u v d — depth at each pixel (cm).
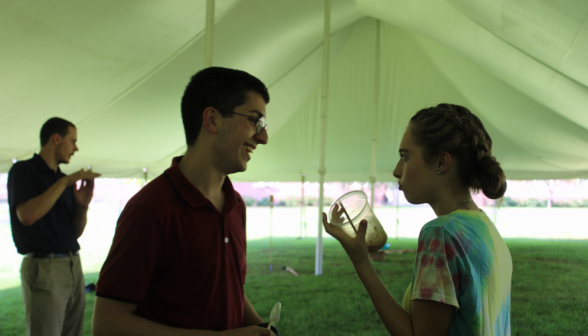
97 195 1238
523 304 470
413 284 80
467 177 87
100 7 371
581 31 275
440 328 75
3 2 316
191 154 96
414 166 90
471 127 87
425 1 467
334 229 100
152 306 86
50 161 219
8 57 379
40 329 200
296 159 1033
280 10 532
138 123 643
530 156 906
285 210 2241
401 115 946
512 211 1886
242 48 584
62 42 394
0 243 902
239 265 99
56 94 473
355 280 593
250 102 93
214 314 90
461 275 76
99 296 79
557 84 443
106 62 459
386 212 2131
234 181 1055
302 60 756
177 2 410
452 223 79
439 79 870
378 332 360
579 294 519
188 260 86
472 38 481
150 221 82
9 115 464
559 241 1079
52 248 208
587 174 914
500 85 709
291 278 612
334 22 692
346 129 976
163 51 491
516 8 308
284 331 364
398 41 820
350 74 892
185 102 97
